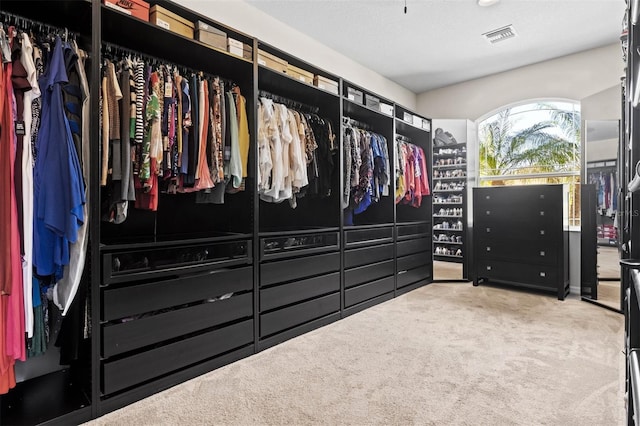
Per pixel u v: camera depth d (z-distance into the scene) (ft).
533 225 11.63
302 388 5.81
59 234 4.74
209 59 7.19
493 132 15.52
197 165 6.64
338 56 12.71
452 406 5.24
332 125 9.73
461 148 14.74
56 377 5.99
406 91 16.49
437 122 14.87
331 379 6.10
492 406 5.23
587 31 11.31
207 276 6.53
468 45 12.21
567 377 6.06
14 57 4.67
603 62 12.39
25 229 4.60
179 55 7.01
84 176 5.12
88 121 5.15
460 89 15.89
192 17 6.74
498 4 9.79
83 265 5.08
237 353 6.96
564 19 10.57
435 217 15.15
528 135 14.66
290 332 8.01
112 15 5.58
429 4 9.75
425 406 5.25
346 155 9.94
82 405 5.09
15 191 4.54
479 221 12.89
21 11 5.37
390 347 7.43
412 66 13.99
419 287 12.78
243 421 4.94
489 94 15.08
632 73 2.69
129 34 6.20
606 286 11.75
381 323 8.95
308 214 10.27
